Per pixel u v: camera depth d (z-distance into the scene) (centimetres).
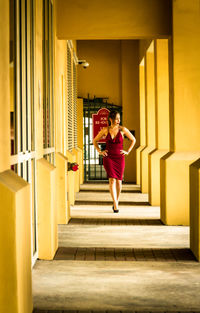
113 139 875
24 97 472
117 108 1602
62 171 778
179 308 382
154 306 386
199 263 530
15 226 307
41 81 579
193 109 770
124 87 1573
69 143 1080
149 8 767
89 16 766
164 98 981
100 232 714
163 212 801
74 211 927
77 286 441
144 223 795
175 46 761
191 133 771
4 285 310
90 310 377
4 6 334
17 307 312
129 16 766
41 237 544
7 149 344
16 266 309
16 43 432
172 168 772
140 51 1419
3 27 330
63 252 582
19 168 439
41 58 579
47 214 541
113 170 888
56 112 766
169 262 534
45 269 502
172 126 791
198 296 412
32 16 529
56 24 764
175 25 757
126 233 707
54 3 745
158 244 630
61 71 872
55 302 396
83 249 599
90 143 1673
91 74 1608
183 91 769
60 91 852
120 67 1602
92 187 1383
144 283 451
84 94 1611
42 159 567
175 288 435
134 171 1580
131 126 1571
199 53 762
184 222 779
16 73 433
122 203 1048
